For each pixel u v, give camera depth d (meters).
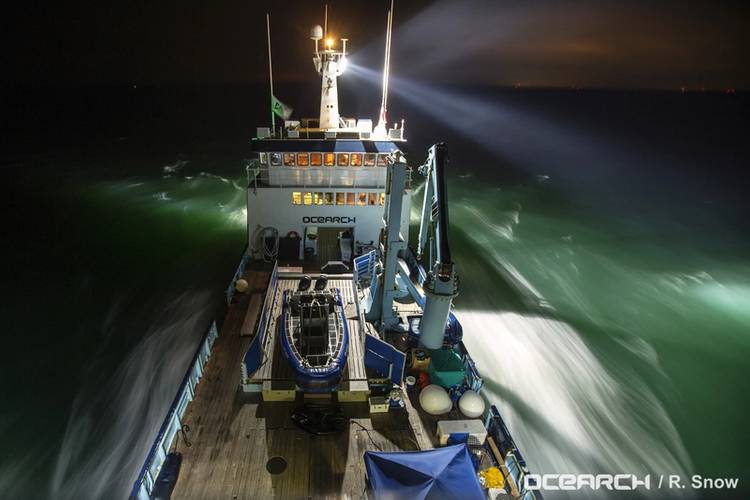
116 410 20.17
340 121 26.47
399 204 15.62
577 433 19.17
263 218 23.69
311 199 23.47
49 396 20.98
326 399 14.57
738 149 100.06
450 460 10.48
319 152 21.92
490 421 13.77
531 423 19.39
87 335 25.47
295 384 14.46
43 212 45.22
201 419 13.66
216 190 54.31
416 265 22.52
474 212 51.34
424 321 14.76
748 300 32.28
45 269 33.22
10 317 27.11
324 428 13.31
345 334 15.83
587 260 38.75
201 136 96.88
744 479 17.45
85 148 81.19
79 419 19.64
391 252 16.38
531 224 48.00
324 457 12.58
